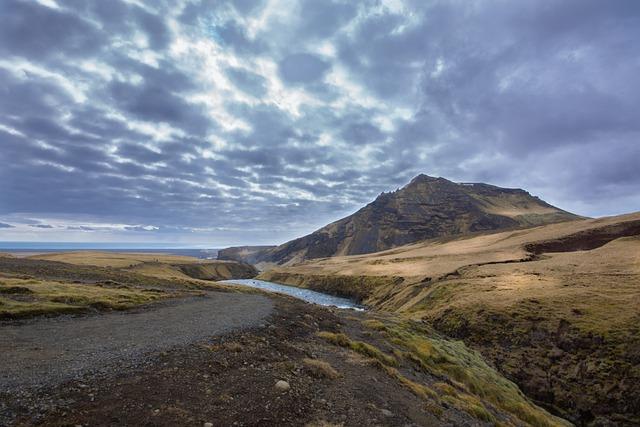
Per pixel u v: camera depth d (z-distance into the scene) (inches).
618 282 2578.7
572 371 1726.1
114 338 761.0
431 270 5083.7
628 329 1801.2
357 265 7785.4
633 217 5703.7
